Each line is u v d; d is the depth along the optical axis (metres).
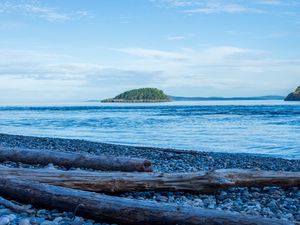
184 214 5.27
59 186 7.26
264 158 17.58
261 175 8.64
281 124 42.88
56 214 6.07
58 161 11.00
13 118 63.91
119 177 7.76
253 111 79.69
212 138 29.22
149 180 7.83
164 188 7.86
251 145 25.12
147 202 5.72
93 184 7.57
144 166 9.94
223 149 23.23
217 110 92.12
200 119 54.53
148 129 37.59
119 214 5.62
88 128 39.50
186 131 35.06
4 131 36.06
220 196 8.06
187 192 8.02
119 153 16.66
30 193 6.58
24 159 11.45
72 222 5.54
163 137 30.00
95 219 5.87
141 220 5.47
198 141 27.42
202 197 7.96
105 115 72.94
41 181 7.43
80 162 10.61
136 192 8.10
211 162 14.96
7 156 11.66
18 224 5.43
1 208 6.33
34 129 38.66
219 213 5.16
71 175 7.66
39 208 6.53
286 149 23.14
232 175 8.41
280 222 4.79
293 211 7.11
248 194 8.43
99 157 10.53
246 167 13.88
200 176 8.01
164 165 13.05
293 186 8.91
